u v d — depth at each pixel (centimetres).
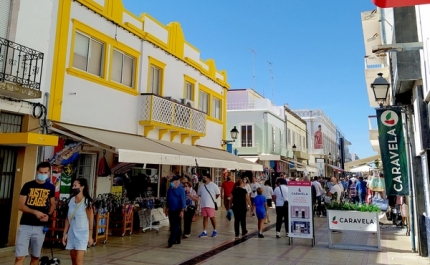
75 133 980
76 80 1064
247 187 1716
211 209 1101
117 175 1260
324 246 965
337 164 6188
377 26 1368
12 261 726
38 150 925
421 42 633
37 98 886
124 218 1064
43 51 958
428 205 785
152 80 1453
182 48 1658
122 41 1263
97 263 734
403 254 869
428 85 618
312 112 4856
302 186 991
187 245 952
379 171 2197
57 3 1015
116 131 1217
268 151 2780
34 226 571
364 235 1164
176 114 1484
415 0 349
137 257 798
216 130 2019
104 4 1185
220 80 2072
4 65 828
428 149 725
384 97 906
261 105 2923
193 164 1213
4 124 855
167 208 974
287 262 775
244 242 1015
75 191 595
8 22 867
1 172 848
